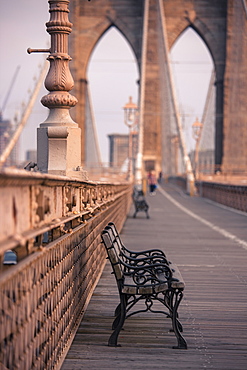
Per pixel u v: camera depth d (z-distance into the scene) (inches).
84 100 4480.8
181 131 3533.5
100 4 4488.2
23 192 166.4
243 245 669.3
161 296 377.7
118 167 3240.7
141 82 4097.0
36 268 184.7
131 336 280.1
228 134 4402.1
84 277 330.6
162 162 4500.5
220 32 4520.2
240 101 4227.4
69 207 261.9
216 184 1736.0
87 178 348.5
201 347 264.7
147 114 4589.1
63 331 245.4
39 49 358.0
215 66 4539.9
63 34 345.7
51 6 343.6
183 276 449.4
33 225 177.8
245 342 272.8
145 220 1066.1
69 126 348.8
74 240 279.6
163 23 4232.3
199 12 4522.6
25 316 170.6
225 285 413.4
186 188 2432.3
